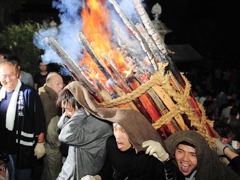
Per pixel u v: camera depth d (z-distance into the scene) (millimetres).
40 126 4777
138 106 3238
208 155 2846
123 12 3236
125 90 3289
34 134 4758
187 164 2898
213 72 21766
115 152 3281
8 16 13820
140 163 3086
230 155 3326
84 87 3441
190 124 3240
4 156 4410
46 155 5230
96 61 3324
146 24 3336
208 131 3449
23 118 4645
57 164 5234
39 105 4766
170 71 3312
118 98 3260
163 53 3355
